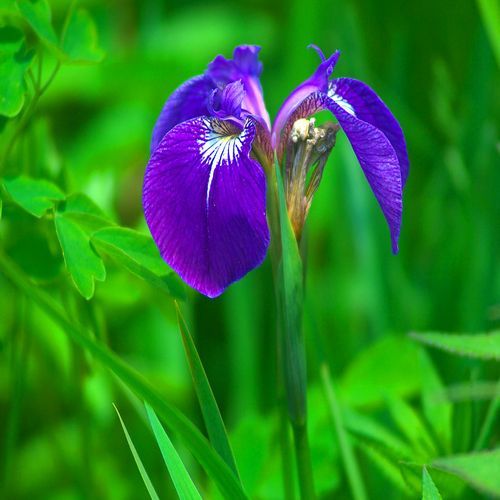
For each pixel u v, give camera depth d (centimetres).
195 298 100
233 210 76
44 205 79
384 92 100
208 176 77
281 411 81
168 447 76
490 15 89
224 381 100
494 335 80
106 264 84
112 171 89
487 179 94
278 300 78
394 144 79
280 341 78
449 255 97
